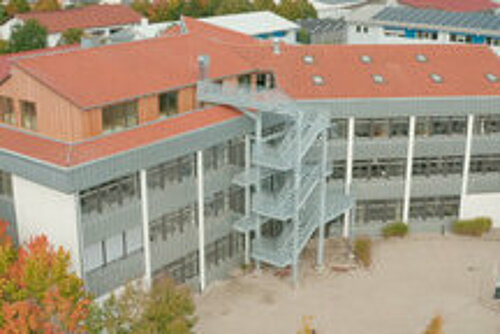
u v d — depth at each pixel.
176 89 35.16
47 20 89.25
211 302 36.59
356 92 41.28
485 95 42.09
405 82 42.66
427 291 37.94
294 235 36.94
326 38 99.62
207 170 36.12
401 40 87.69
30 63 31.97
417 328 34.25
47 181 29.12
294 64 42.84
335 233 44.50
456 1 116.38
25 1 106.25
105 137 30.98
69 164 28.34
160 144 32.12
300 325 34.41
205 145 34.84
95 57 34.53
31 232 31.89
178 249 35.38
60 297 25.02
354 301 36.81
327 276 39.44
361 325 34.47
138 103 33.34
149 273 33.78
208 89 36.62
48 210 30.38
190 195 35.22
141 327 26.89
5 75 33.69
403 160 43.22
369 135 42.41
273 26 91.19
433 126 42.72
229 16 92.81
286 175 38.91
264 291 37.75
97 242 30.48
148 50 37.56
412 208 44.75
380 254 42.34
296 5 109.69
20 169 30.52
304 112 34.69
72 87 31.14
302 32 96.25
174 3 108.06
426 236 44.94
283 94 36.75
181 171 34.41
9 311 23.70
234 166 37.88
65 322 25.33
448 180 44.16
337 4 128.12
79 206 29.14
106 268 31.28
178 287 34.25
